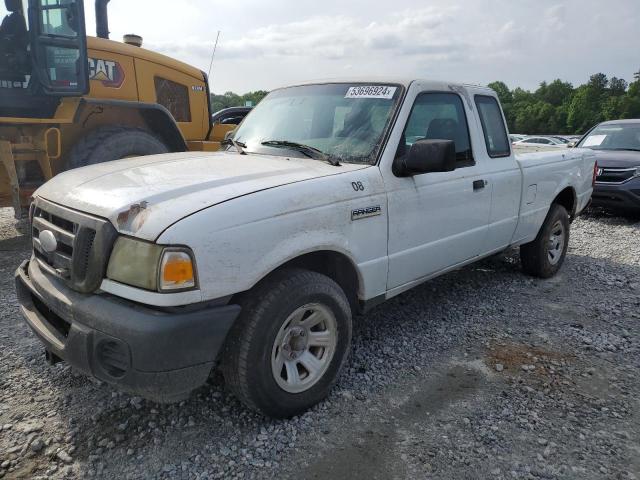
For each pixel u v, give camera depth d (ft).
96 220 8.48
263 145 12.69
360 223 10.62
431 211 12.48
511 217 15.84
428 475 8.54
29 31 18.44
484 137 14.79
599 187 30.37
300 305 9.39
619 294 17.33
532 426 9.88
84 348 8.30
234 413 10.02
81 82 19.52
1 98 18.95
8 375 11.09
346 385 11.14
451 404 10.53
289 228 9.24
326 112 12.81
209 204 8.43
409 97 12.28
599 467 8.82
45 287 9.34
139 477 8.34
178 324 7.90
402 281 12.21
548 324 14.67
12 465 8.48
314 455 8.95
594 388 11.30
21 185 19.58
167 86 25.94
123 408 10.07
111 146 20.40
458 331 14.05
